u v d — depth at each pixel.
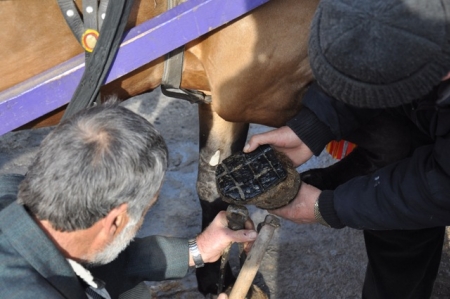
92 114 1.33
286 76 1.87
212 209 2.36
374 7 1.35
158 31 1.72
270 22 1.80
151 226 2.77
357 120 1.85
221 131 2.21
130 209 1.34
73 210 1.27
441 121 1.59
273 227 1.77
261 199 1.77
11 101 1.72
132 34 1.73
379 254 2.20
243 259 2.01
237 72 1.88
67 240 1.34
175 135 3.15
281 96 1.92
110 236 1.38
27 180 1.31
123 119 1.33
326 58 1.42
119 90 1.95
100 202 1.28
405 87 1.39
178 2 1.79
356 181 1.76
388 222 1.70
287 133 1.85
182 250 1.78
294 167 1.86
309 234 2.78
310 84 1.88
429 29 1.33
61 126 1.33
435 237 2.13
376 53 1.35
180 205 2.86
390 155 2.02
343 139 2.04
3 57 1.73
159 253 1.76
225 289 2.46
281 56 1.83
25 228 1.29
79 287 1.35
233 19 1.80
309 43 1.48
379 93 1.41
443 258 2.73
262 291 2.49
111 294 1.66
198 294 2.54
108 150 1.28
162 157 1.35
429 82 1.39
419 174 1.63
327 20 1.41
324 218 1.79
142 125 1.34
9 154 3.03
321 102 1.80
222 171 1.81
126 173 1.29
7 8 1.67
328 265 2.69
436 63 1.37
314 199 1.81
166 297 2.53
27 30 1.71
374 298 2.32
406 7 1.33
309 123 1.82
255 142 1.84
